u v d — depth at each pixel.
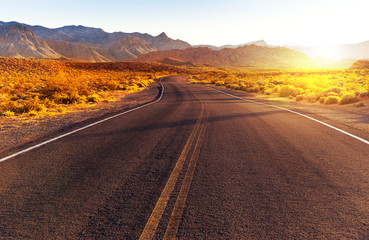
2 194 3.14
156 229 2.36
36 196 3.08
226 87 35.97
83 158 4.64
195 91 27.67
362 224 2.41
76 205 2.85
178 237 2.23
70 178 3.67
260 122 8.41
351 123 8.04
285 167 4.03
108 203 2.90
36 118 9.95
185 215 2.61
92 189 3.29
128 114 10.90
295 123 8.16
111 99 18.98
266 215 2.59
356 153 4.76
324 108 12.41
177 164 4.25
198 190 3.21
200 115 10.27
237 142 5.72
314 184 3.35
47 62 84.44
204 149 5.16
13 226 2.43
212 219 2.52
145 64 119.94
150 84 44.72
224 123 8.30
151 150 5.16
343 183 3.37
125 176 3.74
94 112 11.90
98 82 35.69
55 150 5.19
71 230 2.36
